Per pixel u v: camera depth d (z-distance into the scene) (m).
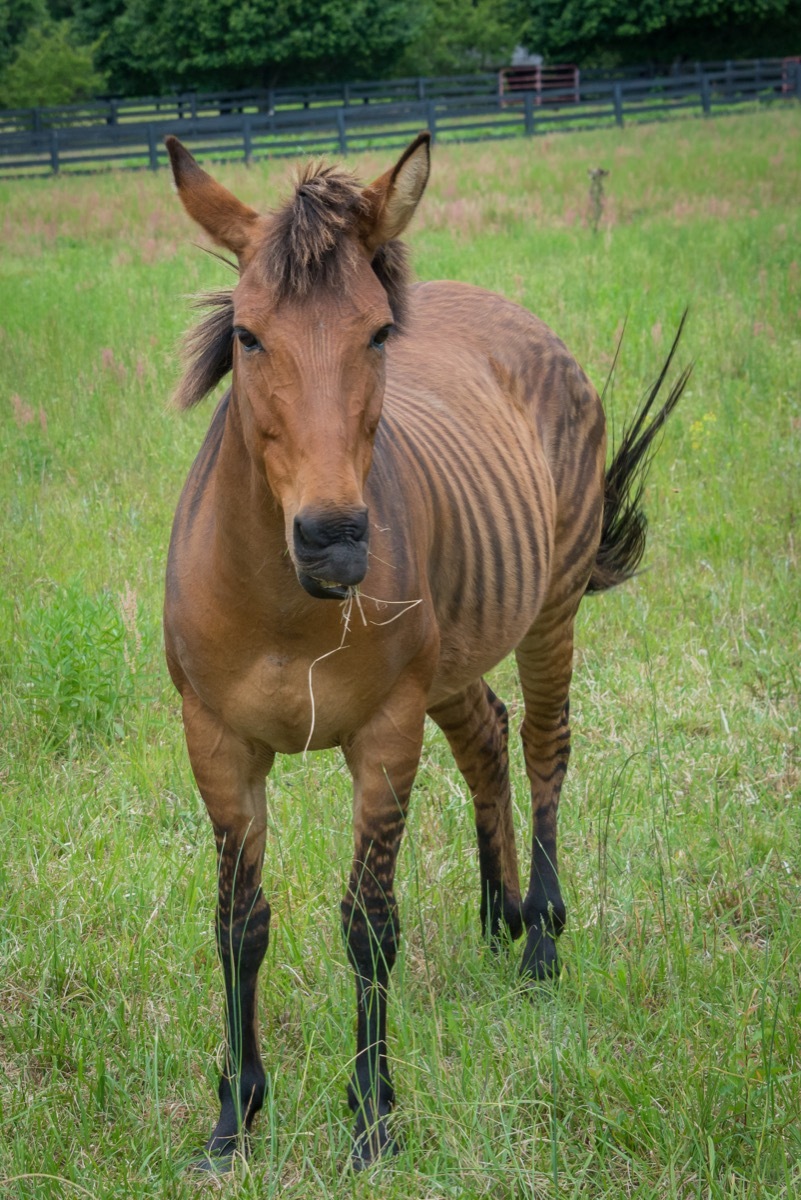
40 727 12.16
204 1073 7.94
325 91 100.31
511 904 9.81
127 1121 7.50
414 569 7.35
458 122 77.94
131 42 111.56
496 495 8.96
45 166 67.81
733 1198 6.64
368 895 7.45
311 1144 7.37
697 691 12.91
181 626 7.13
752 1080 7.34
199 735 7.39
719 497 17.67
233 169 53.59
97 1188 6.83
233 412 6.67
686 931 9.30
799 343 24.11
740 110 81.06
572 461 10.46
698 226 36.31
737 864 10.19
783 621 14.22
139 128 66.69
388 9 108.94
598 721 12.56
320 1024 8.17
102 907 9.53
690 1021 8.05
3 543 15.93
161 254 35.44
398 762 7.47
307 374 5.94
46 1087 7.86
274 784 11.48
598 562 11.24
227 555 6.71
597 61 119.31
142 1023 8.21
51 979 8.84
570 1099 7.62
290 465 6.00
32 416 20.14
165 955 8.99
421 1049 7.87
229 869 7.48
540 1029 8.11
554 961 9.27
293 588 6.63
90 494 17.91
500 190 46.00
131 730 12.42
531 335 10.67
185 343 7.50
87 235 41.25
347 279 6.05
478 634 8.84
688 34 116.88
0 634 13.53
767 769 11.67
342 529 5.70
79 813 10.80
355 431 6.00
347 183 6.37
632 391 21.55
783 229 34.41
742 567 15.60
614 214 38.50
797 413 20.89
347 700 7.12
